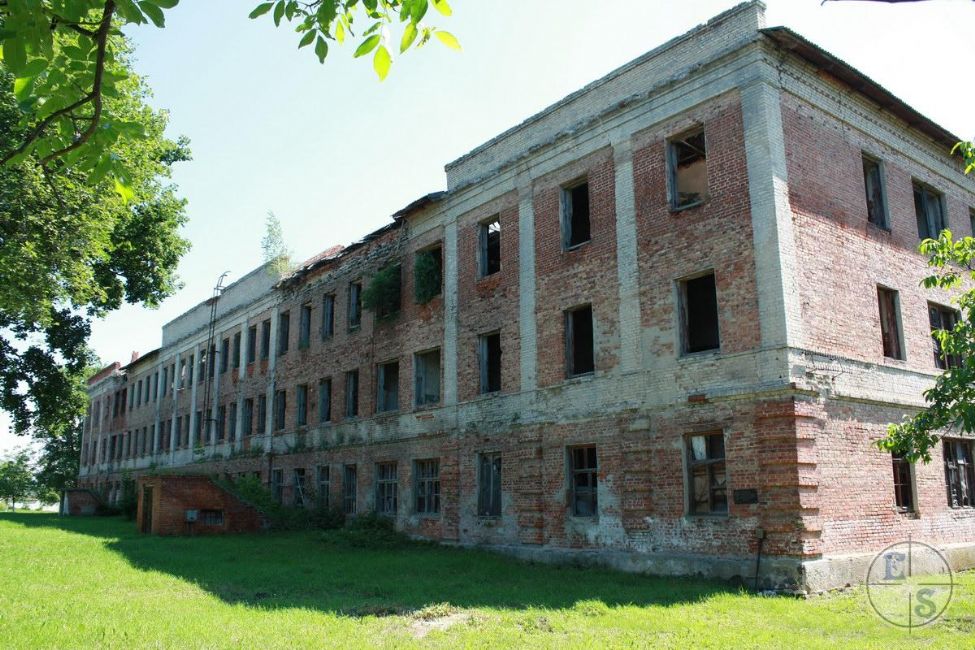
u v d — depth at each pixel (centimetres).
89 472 6156
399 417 2550
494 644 939
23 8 485
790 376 1446
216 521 2762
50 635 957
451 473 2267
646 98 1822
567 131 2017
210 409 4066
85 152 586
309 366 3189
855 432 1554
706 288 1802
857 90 1791
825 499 1441
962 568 1698
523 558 1927
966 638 970
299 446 3153
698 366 1609
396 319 2653
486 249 2339
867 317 1681
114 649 885
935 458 1758
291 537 2538
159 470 4634
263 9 541
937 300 1938
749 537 1455
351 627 1033
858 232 1722
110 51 591
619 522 1719
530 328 2058
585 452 1873
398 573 1653
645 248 1770
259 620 1077
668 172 1755
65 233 1975
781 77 1633
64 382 3362
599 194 1917
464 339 2305
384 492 2620
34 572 1619
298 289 3388
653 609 1180
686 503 1589
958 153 2127
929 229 2034
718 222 1623
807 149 1647
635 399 1728
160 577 1545
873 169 1880
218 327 4172
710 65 1686
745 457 1490
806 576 1340
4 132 1838
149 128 2153
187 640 934
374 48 542
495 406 2134
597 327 1859
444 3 525
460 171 2444
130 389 5516
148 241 2878
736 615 1131
